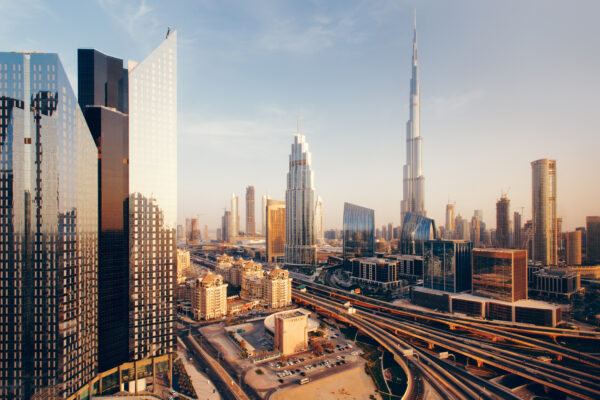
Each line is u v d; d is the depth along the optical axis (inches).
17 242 6988.2
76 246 7509.8
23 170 7071.9
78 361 7519.7
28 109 7185.0
